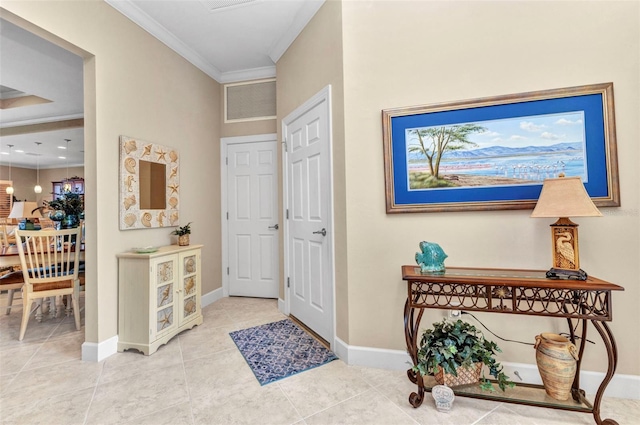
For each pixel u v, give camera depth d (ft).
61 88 12.14
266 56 10.93
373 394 5.65
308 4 8.05
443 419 4.96
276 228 11.90
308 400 5.48
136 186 8.23
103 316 7.22
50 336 8.55
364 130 6.74
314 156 8.24
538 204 5.01
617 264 5.50
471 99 6.08
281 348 7.58
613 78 5.52
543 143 5.76
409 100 6.48
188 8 8.28
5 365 6.82
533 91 5.82
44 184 28.78
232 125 12.25
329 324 7.59
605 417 4.93
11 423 4.90
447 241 6.27
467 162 6.12
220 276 12.19
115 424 4.87
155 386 5.94
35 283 8.47
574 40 5.68
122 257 7.54
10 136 17.48
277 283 11.94
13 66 10.36
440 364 5.23
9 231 15.56
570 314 4.61
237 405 5.34
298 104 9.12
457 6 6.23
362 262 6.73
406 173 6.44
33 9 5.89
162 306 7.73
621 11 5.49
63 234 8.78
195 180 10.78
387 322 6.59
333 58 7.27
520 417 5.01
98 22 7.25
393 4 6.59
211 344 7.86
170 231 9.58
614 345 4.58
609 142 5.47
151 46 8.91
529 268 5.86
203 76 11.32
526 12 5.90
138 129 8.40
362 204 6.74
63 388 5.88
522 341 5.97
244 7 8.32
